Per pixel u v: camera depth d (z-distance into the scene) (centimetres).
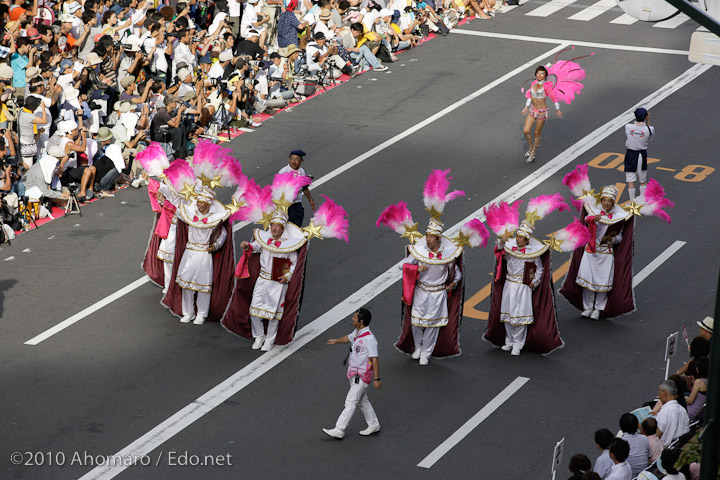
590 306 3506
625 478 2367
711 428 1697
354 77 5825
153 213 4206
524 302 3203
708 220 4225
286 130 5066
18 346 3222
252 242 3191
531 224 3186
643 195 3419
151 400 2956
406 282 3130
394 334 3372
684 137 5059
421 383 3091
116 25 5009
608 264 3428
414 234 3155
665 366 3216
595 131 5119
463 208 4281
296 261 3198
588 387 3084
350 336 2758
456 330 3183
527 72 5925
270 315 3195
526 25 6781
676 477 2312
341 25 5997
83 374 3075
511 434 2833
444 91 5625
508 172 4644
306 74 5638
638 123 4312
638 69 5981
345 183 4500
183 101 4681
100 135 4356
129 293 3584
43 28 4481
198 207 3291
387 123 5184
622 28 6731
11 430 2784
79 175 4200
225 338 3331
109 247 3906
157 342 3284
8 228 3891
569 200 4353
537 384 3094
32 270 3709
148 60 4831
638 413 2648
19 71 4303
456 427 2862
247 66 5025
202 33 5347
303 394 3017
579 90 4634
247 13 5659
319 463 2684
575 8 7175
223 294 3369
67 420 2842
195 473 2625
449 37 6506
